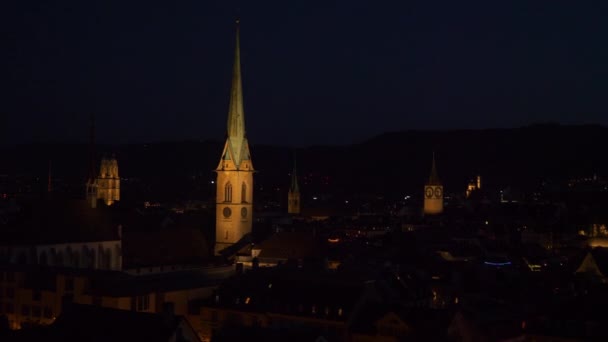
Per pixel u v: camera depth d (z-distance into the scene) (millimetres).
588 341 123750
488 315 139875
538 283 182500
